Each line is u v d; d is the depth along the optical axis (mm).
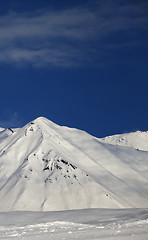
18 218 84812
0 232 60375
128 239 45656
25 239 49219
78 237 48906
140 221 64188
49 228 62562
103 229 56281
